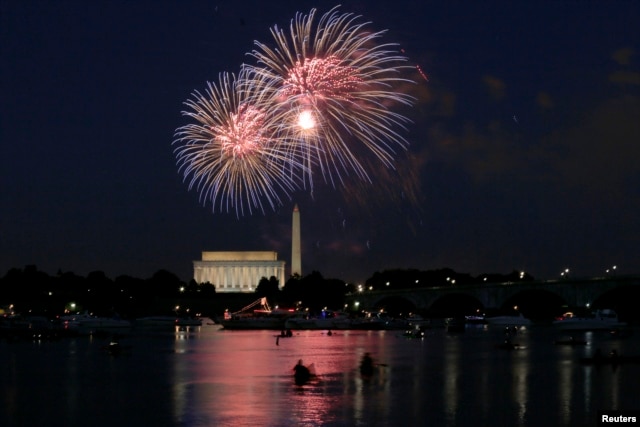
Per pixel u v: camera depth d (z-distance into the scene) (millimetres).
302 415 93625
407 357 161750
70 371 136750
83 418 93750
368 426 88438
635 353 168875
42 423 91562
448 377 125750
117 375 130375
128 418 93188
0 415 96000
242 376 127375
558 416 93375
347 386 115500
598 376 125625
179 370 136625
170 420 91750
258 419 91750
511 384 117250
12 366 145750
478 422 90438
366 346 195500
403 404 100375
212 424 89438
